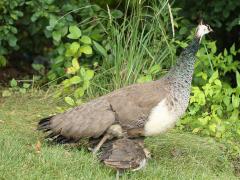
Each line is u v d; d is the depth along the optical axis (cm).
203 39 1287
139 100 992
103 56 1313
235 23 1287
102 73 1284
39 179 899
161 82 1012
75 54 1244
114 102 1005
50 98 1309
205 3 1368
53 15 1281
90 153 1016
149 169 987
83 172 939
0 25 1338
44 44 1573
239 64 1336
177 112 998
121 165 932
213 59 1280
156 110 984
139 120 988
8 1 1298
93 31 1325
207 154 1109
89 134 999
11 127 1138
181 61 1002
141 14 1296
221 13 1354
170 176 980
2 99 1309
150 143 1124
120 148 952
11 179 887
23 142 1049
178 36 1358
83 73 1218
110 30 1309
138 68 1259
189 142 1143
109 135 1002
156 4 1354
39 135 1100
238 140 1179
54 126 1023
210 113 1227
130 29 1291
